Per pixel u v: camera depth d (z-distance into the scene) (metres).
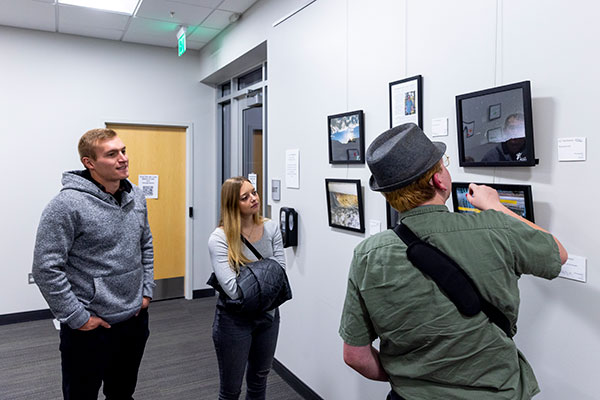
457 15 1.53
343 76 2.16
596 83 1.13
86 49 3.97
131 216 1.77
